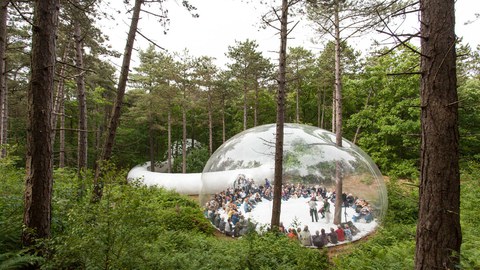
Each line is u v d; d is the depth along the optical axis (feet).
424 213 11.97
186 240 23.11
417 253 12.25
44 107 13.89
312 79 86.69
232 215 33.35
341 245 29.14
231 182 37.09
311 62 87.97
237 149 39.78
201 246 22.44
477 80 60.39
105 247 11.24
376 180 34.86
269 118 110.63
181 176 70.79
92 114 88.74
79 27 38.93
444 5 11.80
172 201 45.80
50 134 14.21
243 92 91.09
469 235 21.59
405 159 57.00
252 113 108.37
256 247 21.25
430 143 11.83
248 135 40.96
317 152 34.35
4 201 16.52
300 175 33.01
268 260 19.44
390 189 43.39
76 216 11.71
